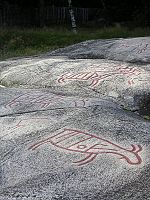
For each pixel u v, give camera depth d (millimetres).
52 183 3164
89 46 8648
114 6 22438
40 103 4902
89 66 6270
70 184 3129
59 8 21953
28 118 4445
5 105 4984
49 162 3461
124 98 5207
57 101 4902
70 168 3332
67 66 6441
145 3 20719
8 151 3764
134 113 4871
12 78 6434
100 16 23328
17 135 4051
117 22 21969
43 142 3824
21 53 12492
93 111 4473
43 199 2979
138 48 7770
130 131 3963
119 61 6758
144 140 3771
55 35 14633
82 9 23172
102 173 3238
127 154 3498
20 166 3473
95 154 3514
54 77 6059
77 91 5539
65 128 4062
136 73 5801
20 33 14477
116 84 5488
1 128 4293
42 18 19344
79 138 3822
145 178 3180
